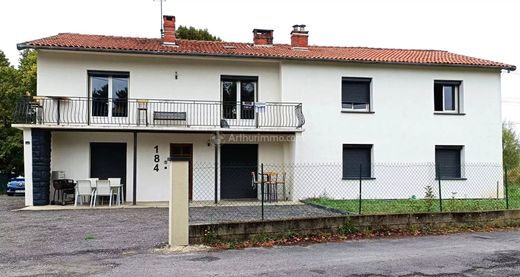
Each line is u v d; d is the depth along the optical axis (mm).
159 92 19062
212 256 8398
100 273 7148
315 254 8609
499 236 10617
